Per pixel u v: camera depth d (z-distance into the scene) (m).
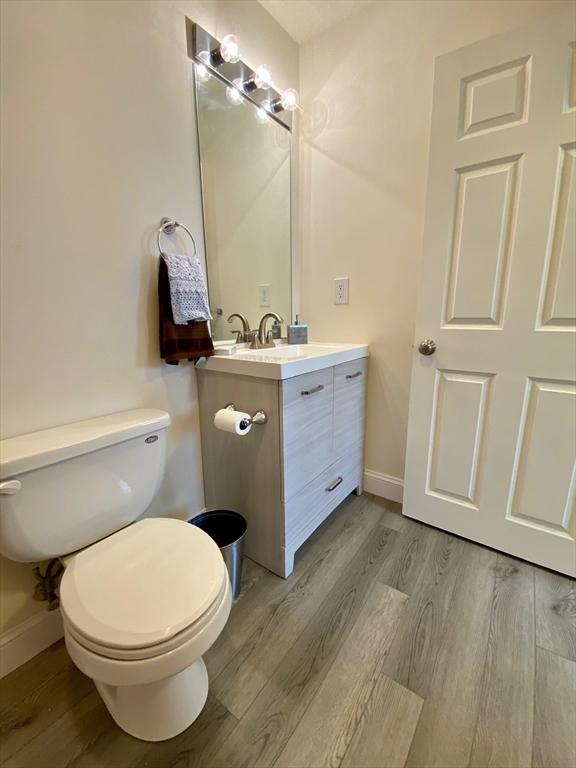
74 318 1.05
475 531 1.52
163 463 1.15
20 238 0.91
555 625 1.13
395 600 1.24
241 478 1.39
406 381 1.71
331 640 1.09
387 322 1.72
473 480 1.48
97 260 1.08
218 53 1.33
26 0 0.86
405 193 1.56
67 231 1.00
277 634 1.12
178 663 0.69
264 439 1.27
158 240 1.24
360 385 1.76
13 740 0.85
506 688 0.95
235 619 1.17
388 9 1.48
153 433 1.10
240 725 0.88
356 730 0.86
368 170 1.65
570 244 1.15
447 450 1.53
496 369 1.35
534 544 1.38
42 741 0.85
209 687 0.96
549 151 1.13
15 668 1.02
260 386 1.23
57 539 0.90
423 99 1.46
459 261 1.36
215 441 1.46
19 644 1.02
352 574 1.36
